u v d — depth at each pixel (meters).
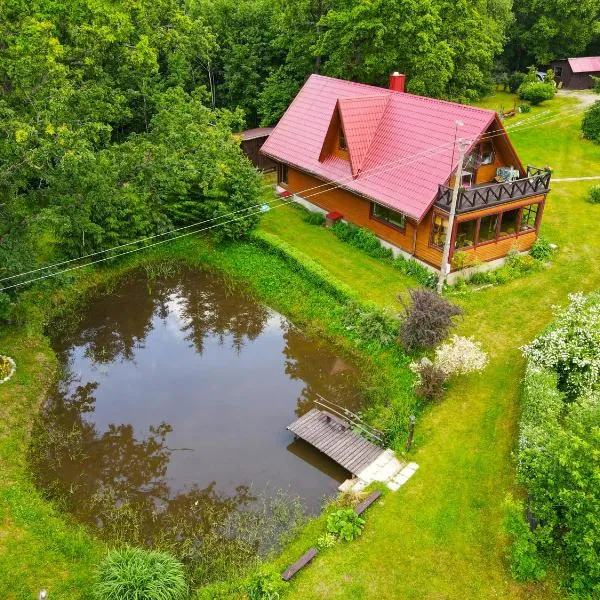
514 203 24.16
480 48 41.34
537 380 16.42
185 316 24.45
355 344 21.14
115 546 14.00
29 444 17.23
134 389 20.11
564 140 40.94
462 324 21.50
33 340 21.50
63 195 20.84
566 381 17.38
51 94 20.48
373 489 14.95
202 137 26.11
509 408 17.55
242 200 27.42
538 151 39.12
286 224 29.86
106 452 17.19
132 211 26.39
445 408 17.69
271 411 18.91
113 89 29.98
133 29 28.28
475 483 15.02
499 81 55.12
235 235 27.95
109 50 27.86
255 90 40.16
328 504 14.84
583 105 48.47
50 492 15.64
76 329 23.28
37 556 13.21
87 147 20.81
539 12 55.59
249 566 13.39
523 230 25.73
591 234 28.09
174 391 19.98
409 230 25.08
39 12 25.56
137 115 35.06
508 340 20.66
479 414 17.39
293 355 21.80
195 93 29.61
